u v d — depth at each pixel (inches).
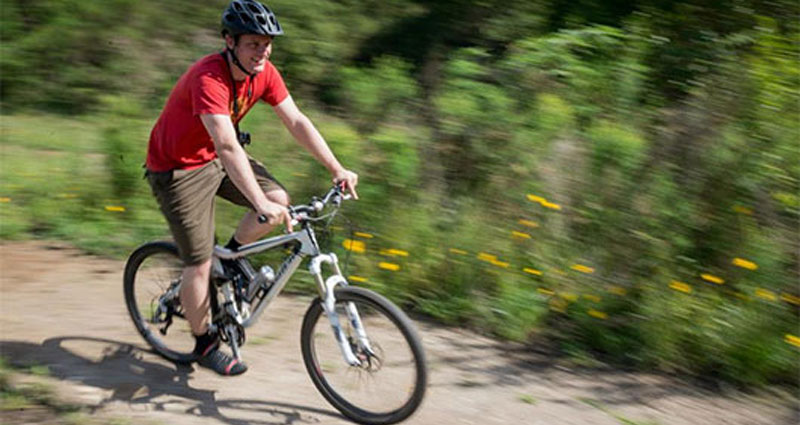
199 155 144.9
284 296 197.6
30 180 264.7
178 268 167.8
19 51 405.4
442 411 152.1
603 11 369.1
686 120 208.4
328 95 379.2
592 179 205.0
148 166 148.1
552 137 215.9
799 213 191.2
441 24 420.8
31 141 329.1
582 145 212.5
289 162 229.3
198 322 154.9
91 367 160.2
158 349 166.7
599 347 179.0
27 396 145.9
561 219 201.9
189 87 137.7
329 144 222.7
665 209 196.1
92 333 174.9
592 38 267.0
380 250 204.1
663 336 173.9
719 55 244.5
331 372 150.1
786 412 158.2
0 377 150.2
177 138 141.6
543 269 193.5
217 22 435.2
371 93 262.5
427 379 137.6
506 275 192.7
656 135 209.9
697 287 184.5
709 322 173.0
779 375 168.4
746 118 206.1
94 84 405.4
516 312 184.7
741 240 187.8
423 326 186.9
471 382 163.3
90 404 146.1
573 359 174.4
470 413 152.0
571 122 221.9
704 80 226.2
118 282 203.8
